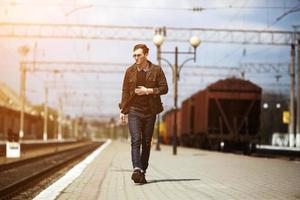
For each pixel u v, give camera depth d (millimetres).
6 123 76875
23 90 53562
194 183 9664
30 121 100438
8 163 25234
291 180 10688
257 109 38531
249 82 39188
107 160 19953
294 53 37719
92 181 10336
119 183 9797
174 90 30688
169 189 8516
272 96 84688
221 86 38719
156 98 8922
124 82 8953
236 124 38281
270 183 9875
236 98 38469
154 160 20656
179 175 11898
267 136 85188
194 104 47000
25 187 15289
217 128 38812
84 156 37875
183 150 39156
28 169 24562
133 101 8859
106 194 7852
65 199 7391
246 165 17062
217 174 12383
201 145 42375
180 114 58750
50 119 122375
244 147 39188
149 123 8984
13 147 31797
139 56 8773
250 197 7359
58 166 25031
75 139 118688
